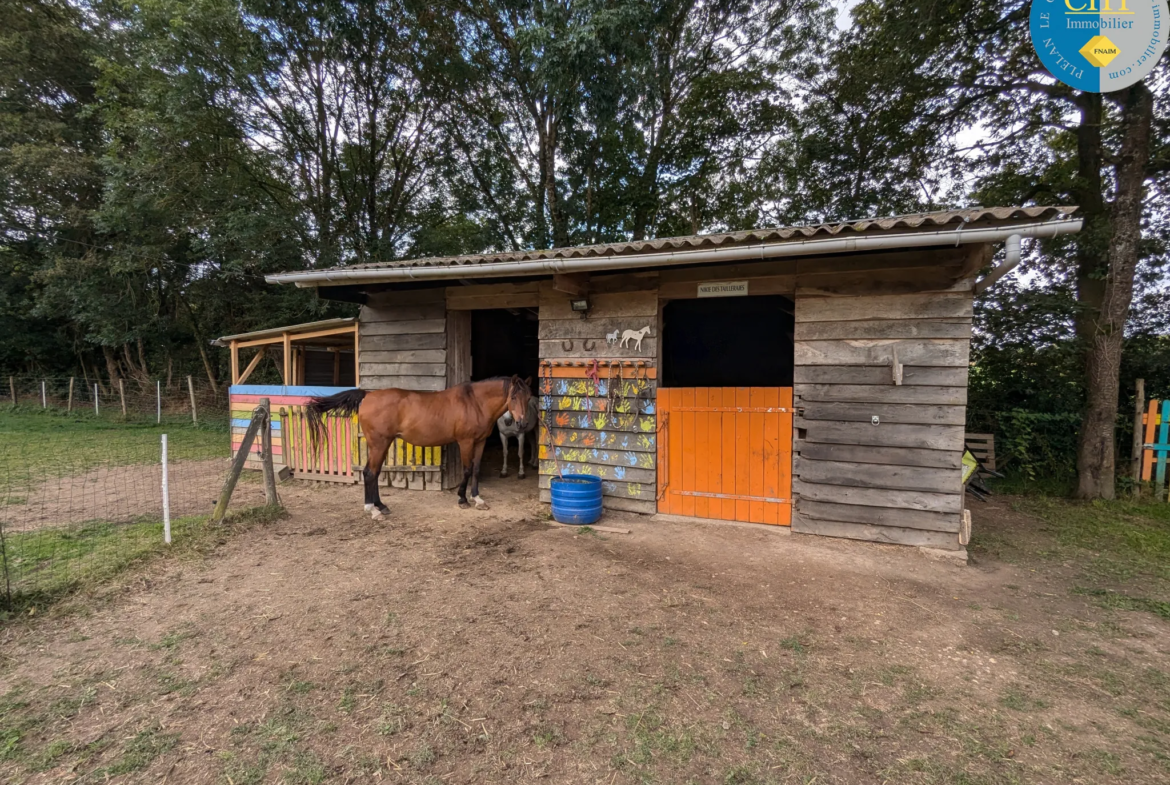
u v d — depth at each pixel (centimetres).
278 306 1402
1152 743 209
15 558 396
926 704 234
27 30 1375
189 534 450
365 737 210
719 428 508
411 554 423
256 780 187
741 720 222
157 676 252
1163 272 730
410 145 1427
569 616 315
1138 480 644
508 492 663
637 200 1260
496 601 336
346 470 700
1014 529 512
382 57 1173
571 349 563
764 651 277
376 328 680
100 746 204
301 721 220
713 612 321
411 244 1477
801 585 363
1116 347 630
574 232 1305
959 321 419
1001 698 238
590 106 968
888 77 823
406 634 293
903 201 941
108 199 1159
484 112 1307
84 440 1086
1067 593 357
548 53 886
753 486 497
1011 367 776
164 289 1602
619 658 269
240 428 821
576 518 497
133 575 367
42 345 1750
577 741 209
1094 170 684
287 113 1251
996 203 809
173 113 1059
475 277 541
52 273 1364
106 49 1409
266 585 360
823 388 464
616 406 544
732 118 1260
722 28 1236
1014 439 732
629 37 892
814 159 1028
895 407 440
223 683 247
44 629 296
